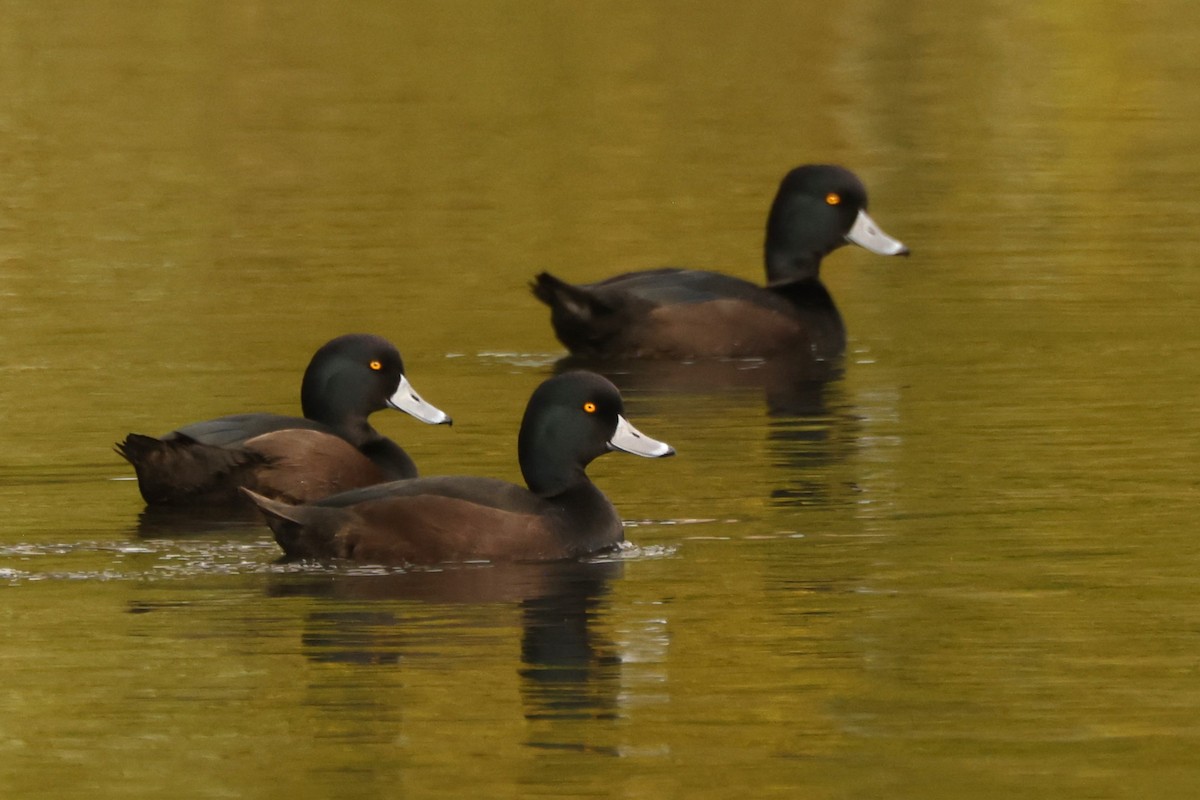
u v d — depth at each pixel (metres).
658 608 11.22
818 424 15.81
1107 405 16.11
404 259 22.23
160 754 9.27
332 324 19.38
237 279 21.31
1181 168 26.55
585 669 10.26
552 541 12.16
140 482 13.34
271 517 12.05
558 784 8.91
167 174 26.92
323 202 25.16
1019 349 18.27
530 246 22.83
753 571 11.92
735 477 14.19
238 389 16.84
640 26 38.84
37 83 33.25
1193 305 19.73
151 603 11.27
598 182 26.19
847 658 10.44
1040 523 12.88
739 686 10.04
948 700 9.85
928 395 16.72
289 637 10.72
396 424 15.88
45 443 15.06
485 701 9.83
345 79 33.62
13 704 9.81
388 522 11.99
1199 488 13.63
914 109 31.08
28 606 11.23
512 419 16.00
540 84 33.19
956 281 21.19
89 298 20.42
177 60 35.22
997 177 26.41
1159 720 9.60
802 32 38.03
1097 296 20.23
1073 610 11.16
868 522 12.95
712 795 8.78
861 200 19.77
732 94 32.31
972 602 11.30
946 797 8.78
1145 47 35.97
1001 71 34.06
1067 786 8.88
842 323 19.11
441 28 38.56
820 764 9.10
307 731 9.50
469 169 27.03
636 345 18.41
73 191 25.94
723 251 22.44
